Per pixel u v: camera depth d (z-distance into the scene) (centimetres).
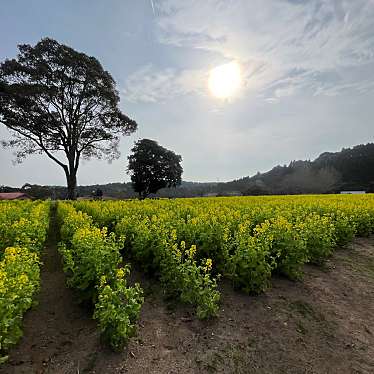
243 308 574
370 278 771
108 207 1489
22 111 3506
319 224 880
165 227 798
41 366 414
